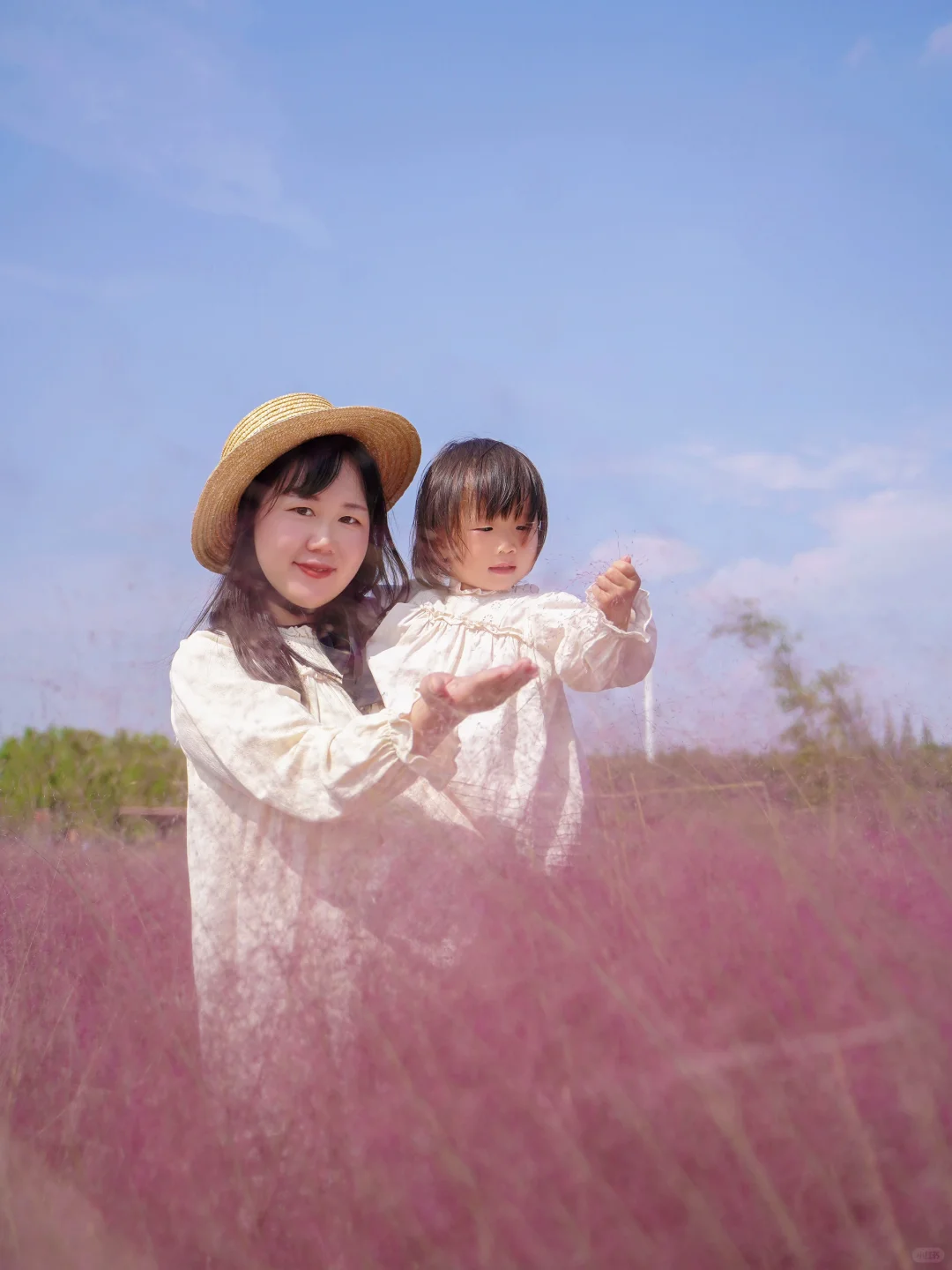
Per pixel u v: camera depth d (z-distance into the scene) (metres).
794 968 0.79
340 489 1.93
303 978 0.96
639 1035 0.77
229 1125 0.89
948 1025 0.73
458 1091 0.80
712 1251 0.70
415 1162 0.78
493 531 2.31
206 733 1.67
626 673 2.04
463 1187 0.76
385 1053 0.84
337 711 1.85
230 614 1.86
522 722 1.85
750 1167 0.71
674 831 1.01
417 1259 0.78
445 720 1.45
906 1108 0.71
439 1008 0.85
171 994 1.07
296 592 1.91
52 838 1.68
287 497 1.91
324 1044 0.89
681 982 0.80
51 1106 1.01
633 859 0.95
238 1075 0.93
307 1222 0.82
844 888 0.86
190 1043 1.01
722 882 0.90
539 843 1.10
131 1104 0.95
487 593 2.33
